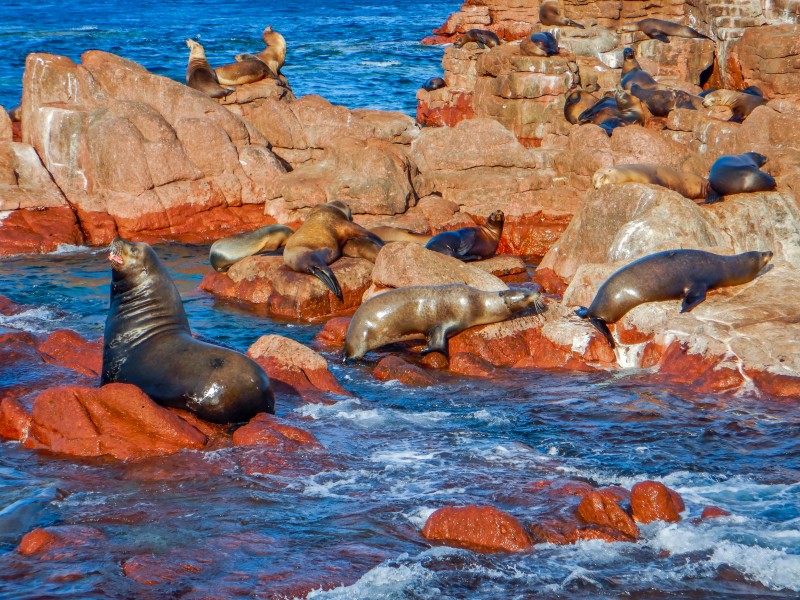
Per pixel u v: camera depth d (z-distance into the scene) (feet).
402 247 59.52
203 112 92.99
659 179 72.28
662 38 117.60
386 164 83.05
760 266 52.75
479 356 52.85
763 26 106.93
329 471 36.65
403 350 55.62
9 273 72.49
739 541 30.68
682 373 48.42
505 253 83.41
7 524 31.63
